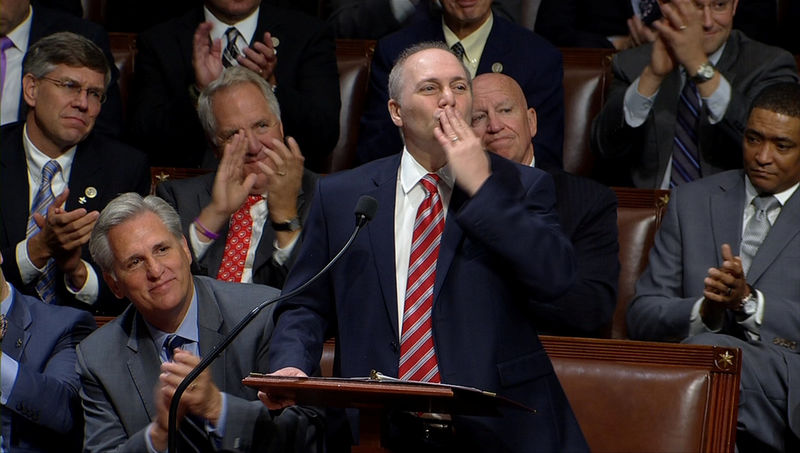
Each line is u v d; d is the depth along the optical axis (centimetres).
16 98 1630
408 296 909
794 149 1334
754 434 1206
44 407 1077
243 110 1377
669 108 1602
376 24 1908
